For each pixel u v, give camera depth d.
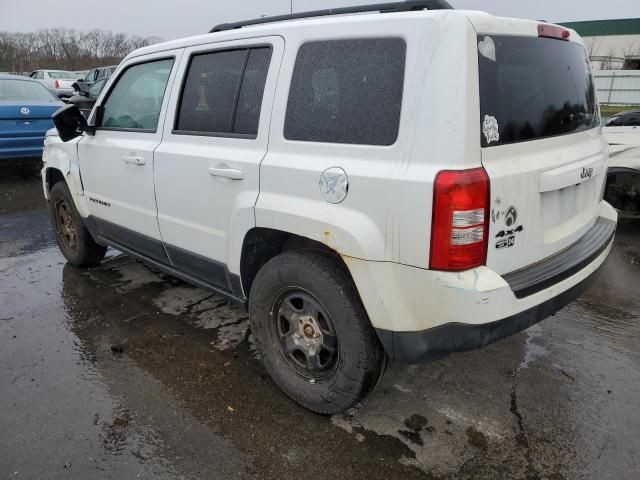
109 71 17.67
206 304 3.98
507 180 2.11
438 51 2.02
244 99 2.79
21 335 3.50
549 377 3.02
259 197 2.62
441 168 1.99
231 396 2.86
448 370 3.10
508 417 2.68
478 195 1.99
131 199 3.61
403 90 2.11
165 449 2.47
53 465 2.36
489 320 2.05
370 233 2.18
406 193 2.05
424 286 2.10
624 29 39.50
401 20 2.15
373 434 2.56
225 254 2.96
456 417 2.68
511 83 2.22
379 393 2.88
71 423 2.64
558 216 2.52
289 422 2.65
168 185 3.22
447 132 1.98
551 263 2.44
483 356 3.24
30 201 7.30
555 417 2.68
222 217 2.90
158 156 3.25
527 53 2.32
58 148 4.41
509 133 2.19
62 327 3.62
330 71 2.37
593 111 2.92
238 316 3.79
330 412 2.62
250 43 2.77
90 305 3.96
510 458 2.40
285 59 2.57
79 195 4.21
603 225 3.00
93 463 2.38
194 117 3.09
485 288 2.02
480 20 2.08
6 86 8.46
